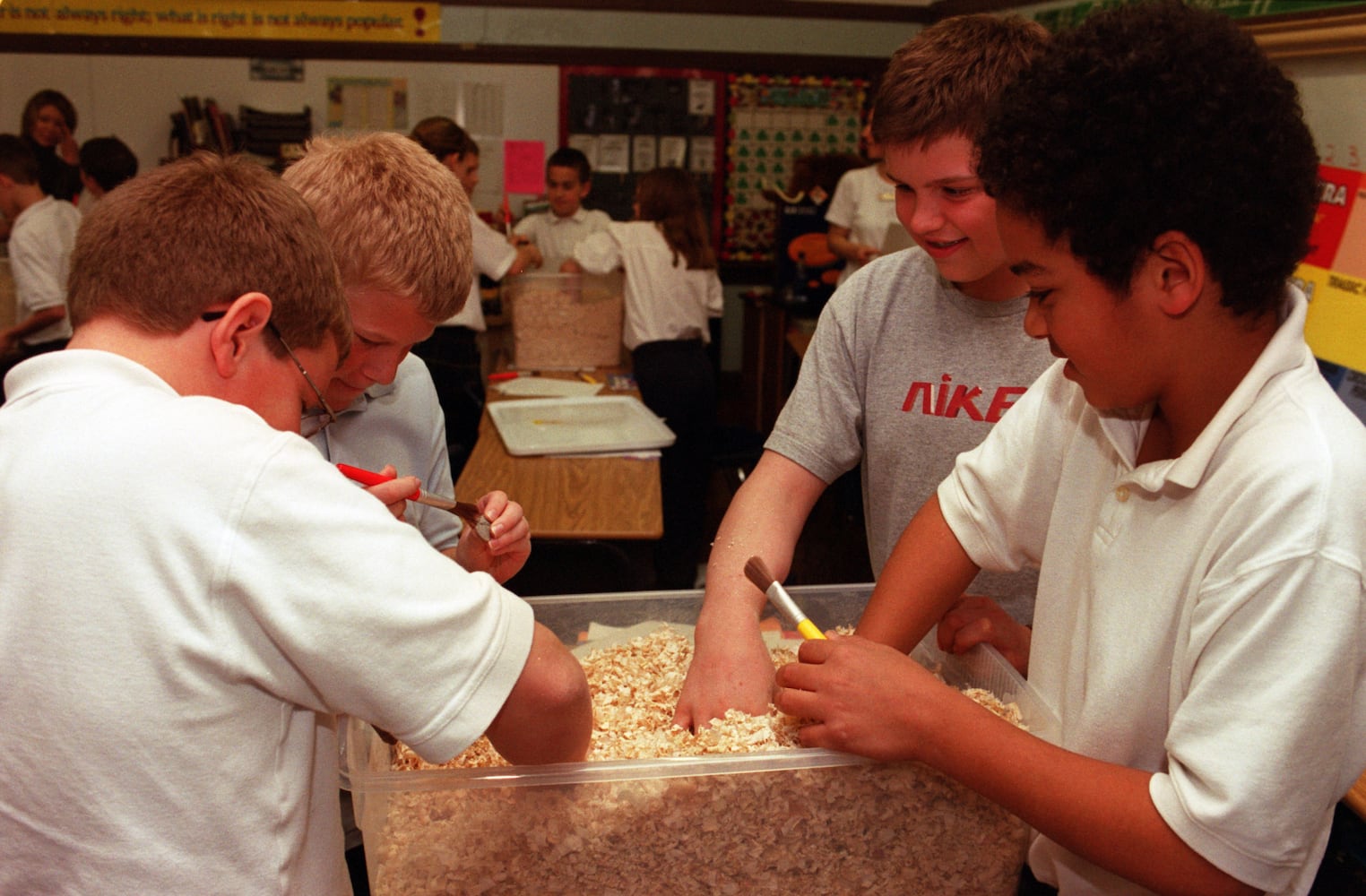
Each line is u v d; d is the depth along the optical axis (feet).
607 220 16.87
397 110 19.62
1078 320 2.34
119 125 19.12
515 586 7.34
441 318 3.41
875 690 2.70
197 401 2.29
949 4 18.26
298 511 2.19
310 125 19.47
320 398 2.77
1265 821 2.17
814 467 4.37
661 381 12.76
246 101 19.30
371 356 3.40
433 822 2.66
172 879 2.26
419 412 4.46
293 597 2.18
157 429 2.20
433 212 3.21
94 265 2.36
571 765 2.62
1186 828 2.28
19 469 2.21
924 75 3.45
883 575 3.57
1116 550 2.71
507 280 13.08
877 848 2.87
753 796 2.75
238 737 2.29
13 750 2.20
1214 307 2.24
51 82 18.80
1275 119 2.09
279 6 18.94
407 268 3.15
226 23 18.93
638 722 3.29
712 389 13.01
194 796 2.25
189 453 2.18
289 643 2.19
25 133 16.72
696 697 3.32
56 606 2.15
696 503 12.59
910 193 3.69
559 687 2.57
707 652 3.43
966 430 4.20
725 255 21.31
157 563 2.16
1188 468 2.39
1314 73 6.47
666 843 2.75
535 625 2.65
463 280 3.35
